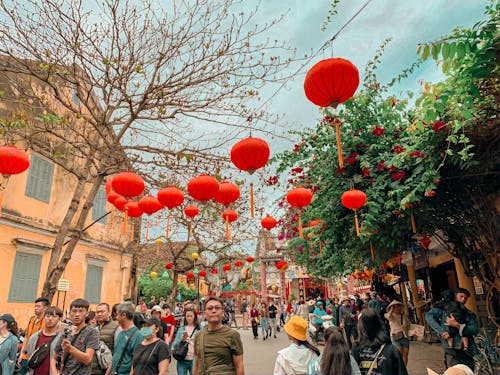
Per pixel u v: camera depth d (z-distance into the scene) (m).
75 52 6.27
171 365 10.05
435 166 5.80
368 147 6.97
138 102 7.01
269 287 36.00
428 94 4.65
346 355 3.13
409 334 7.24
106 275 14.32
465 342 5.13
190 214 6.23
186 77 6.84
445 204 6.74
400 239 7.83
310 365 3.39
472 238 7.00
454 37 4.08
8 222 9.96
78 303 4.24
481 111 5.02
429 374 2.78
